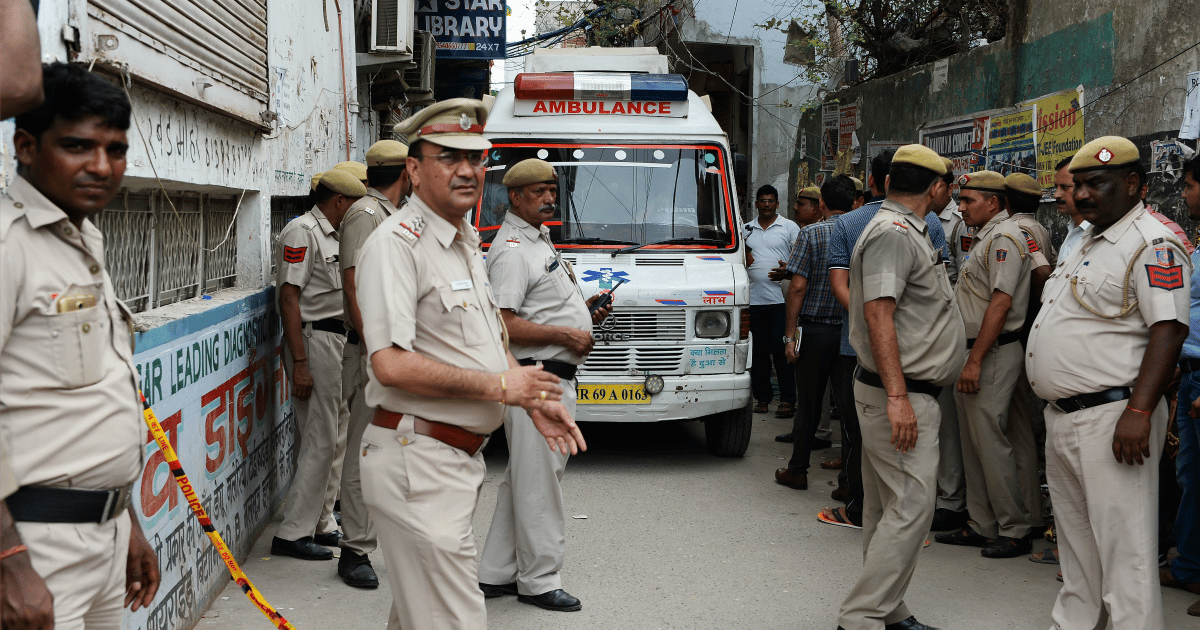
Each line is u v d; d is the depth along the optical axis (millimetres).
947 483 5305
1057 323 3387
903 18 9688
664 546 4910
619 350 6172
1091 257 3338
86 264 1935
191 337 3652
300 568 4449
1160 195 5273
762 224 8281
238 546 4375
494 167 6559
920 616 3957
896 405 3381
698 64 15820
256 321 4730
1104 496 3242
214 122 4258
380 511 2543
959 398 4836
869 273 3441
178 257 4203
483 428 2619
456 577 2539
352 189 4609
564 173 6551
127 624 2951
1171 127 5191
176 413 3467
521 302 4027
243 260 5129
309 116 6492
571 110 6645
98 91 1854
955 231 6121
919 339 3443
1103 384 3248
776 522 5336
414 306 2496
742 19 14383
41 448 1829
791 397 8344
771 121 14508
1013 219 4812
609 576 4457
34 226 1821
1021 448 4895
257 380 4762
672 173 6629
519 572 4094
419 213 2574
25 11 1653
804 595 4223
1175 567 4281
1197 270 4051
